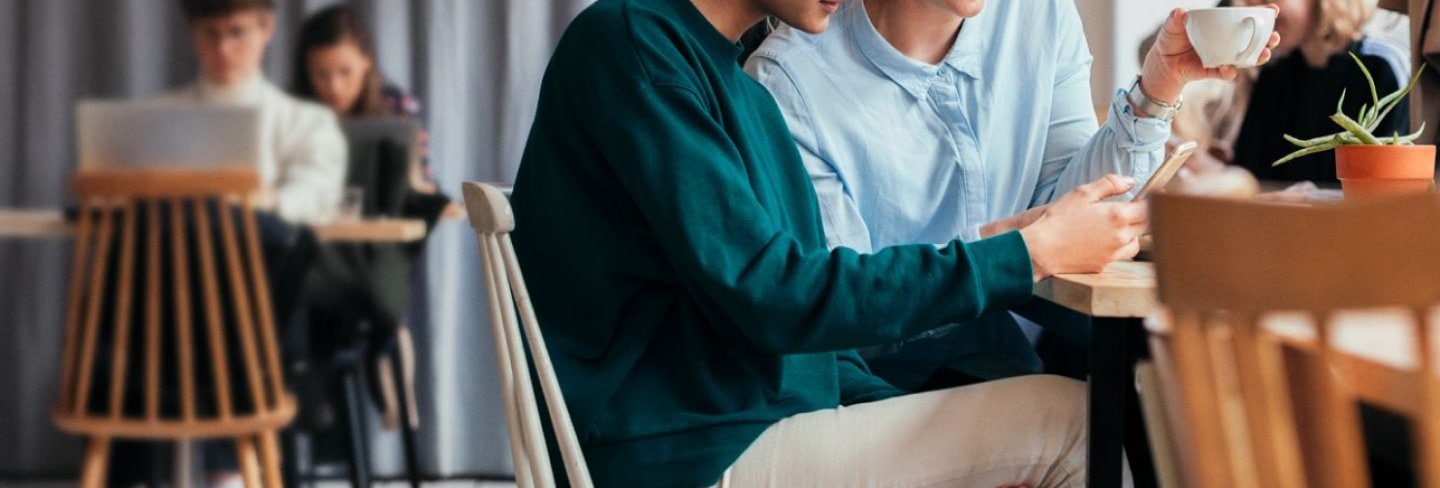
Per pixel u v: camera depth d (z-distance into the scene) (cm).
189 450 274
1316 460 76
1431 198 68
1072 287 111
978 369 154
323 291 286
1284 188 225
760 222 121
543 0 339
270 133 320
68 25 337
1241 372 74
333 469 331
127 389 245
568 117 129
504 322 121
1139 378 95
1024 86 183
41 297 340
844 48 177
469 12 338
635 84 123
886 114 176
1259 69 295
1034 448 127
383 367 332
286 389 273
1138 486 130
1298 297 72
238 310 239
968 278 119
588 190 130
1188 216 74
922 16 173
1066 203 124
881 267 120
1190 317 76
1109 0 338
